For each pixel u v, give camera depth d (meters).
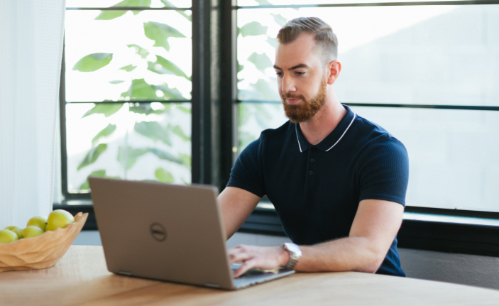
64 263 1.36
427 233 2.04
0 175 2.10
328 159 1.66
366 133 1.65
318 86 1.61
